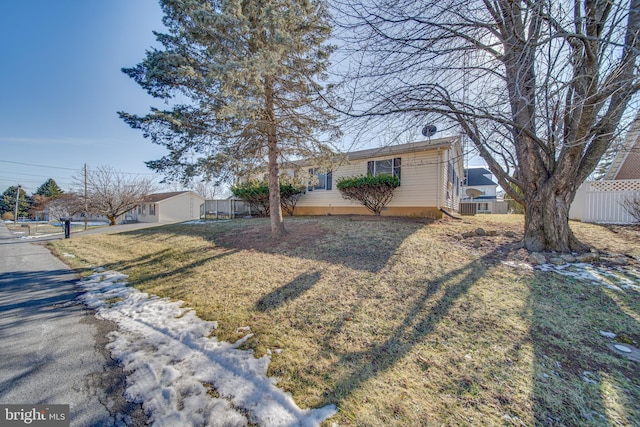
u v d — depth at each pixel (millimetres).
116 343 2869
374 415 1837
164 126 6238
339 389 2107
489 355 2469
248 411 1900
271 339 2896
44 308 3889
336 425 1761
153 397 2043
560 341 2650
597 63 3758
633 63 3402
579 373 2211
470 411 1851
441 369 2309
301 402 1980
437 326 2982
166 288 4652
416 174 10258
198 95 6297
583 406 1879
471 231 6770
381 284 4125
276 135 6965
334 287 4156
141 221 29766
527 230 5363
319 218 10812
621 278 3959
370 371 2316
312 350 2666
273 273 4938
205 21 4902
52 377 2285
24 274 5891
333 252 5832
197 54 6262
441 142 8891
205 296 4184
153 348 2768
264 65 5098
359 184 10438
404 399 1978
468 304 3408
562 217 5086
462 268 4547
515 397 1967
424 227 7777
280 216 7543
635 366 2283
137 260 6793
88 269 6266
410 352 2566
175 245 7957
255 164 7543
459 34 4059
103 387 2160
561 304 3355
